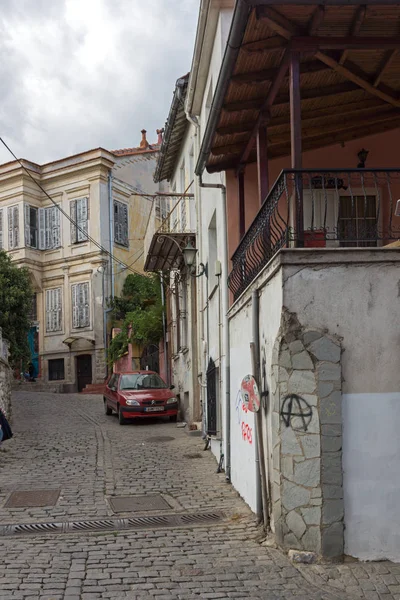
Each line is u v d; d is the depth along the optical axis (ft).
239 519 26.58
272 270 23.03
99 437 50.88
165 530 25.25
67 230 109.40
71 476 35.50
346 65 25.41
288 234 22.15
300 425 21.36
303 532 21.04
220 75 24.76
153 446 46.11
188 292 57.88
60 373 109.70
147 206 116.67
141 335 81.71
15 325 87.66
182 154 61.46
